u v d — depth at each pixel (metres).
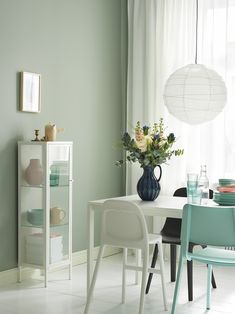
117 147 6.68
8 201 5.26
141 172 6.57
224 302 4.81
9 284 5.25
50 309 4.58
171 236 5.08
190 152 6.24
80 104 6.10
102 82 6.41
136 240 4.28
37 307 4.62
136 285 5.25
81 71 6.10
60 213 5.38
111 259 6.30
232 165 6.06
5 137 5.22
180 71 4.89
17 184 5.35
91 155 6.28
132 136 6.63
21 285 5.22
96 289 5.11
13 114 5.30
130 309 4.59
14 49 5.29
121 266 5.96
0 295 4.92
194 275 5.68
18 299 4.82
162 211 4.39
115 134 6.64
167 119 6.38
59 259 5.38
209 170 6.14
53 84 5.74
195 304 4.75
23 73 5.34
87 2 6.16
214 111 4.87
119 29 6.67
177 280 4.12
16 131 5.33
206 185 4.59
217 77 4.86
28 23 5.43
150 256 6.41
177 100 4.88
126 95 6.75
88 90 6.21
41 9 5.57
